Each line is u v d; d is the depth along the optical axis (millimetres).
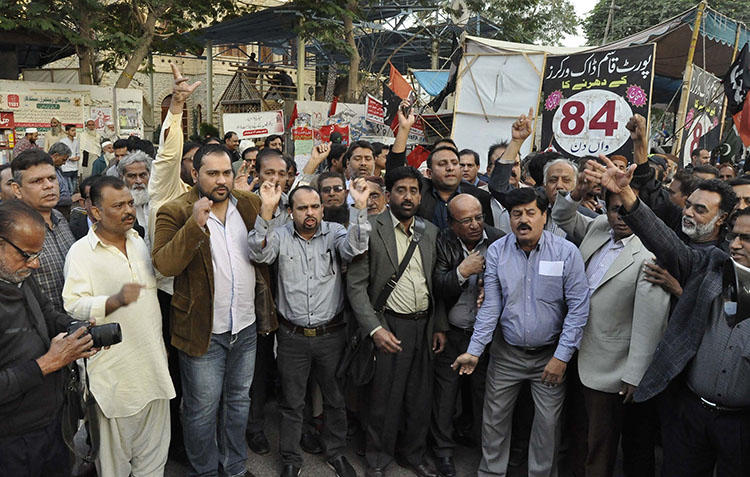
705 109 9102
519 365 3299
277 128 11898
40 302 2422
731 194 2961
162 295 3389
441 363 3615
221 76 23250
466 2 17438
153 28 13156
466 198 3473
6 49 13906
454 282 3375
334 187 3998
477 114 10125
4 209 2154
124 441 2943
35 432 2287
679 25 9016
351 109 13102
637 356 2977
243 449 3371
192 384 3049
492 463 3451
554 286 3168
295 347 3354
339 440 3539
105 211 2748
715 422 2570
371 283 3467
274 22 15883
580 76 7418
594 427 3189
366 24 16578
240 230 3227
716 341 2535
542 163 4555
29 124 11984
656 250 2695
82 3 11891
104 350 2814
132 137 6039
